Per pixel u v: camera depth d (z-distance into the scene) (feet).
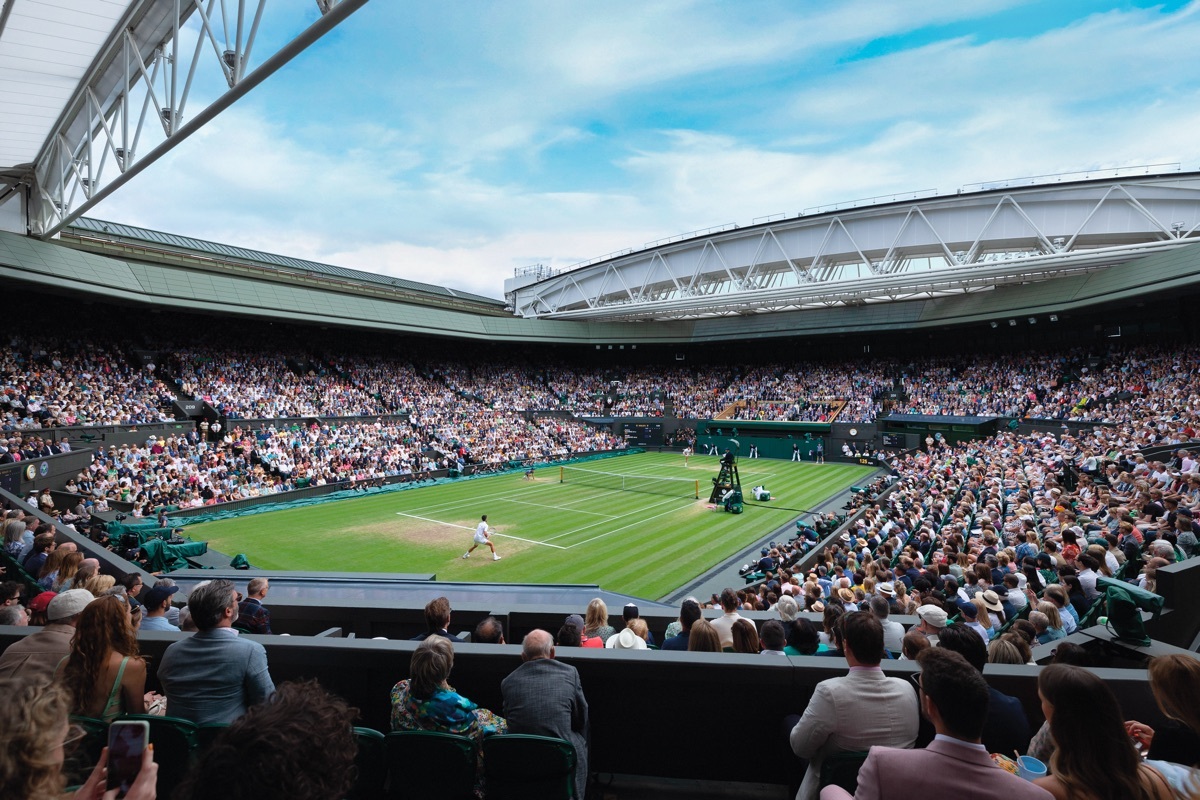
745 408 211.82
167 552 57.41
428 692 13.94
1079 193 123.13
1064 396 146.30
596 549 82.28
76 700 13.37
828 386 208.64
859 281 144.97
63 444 93.04
